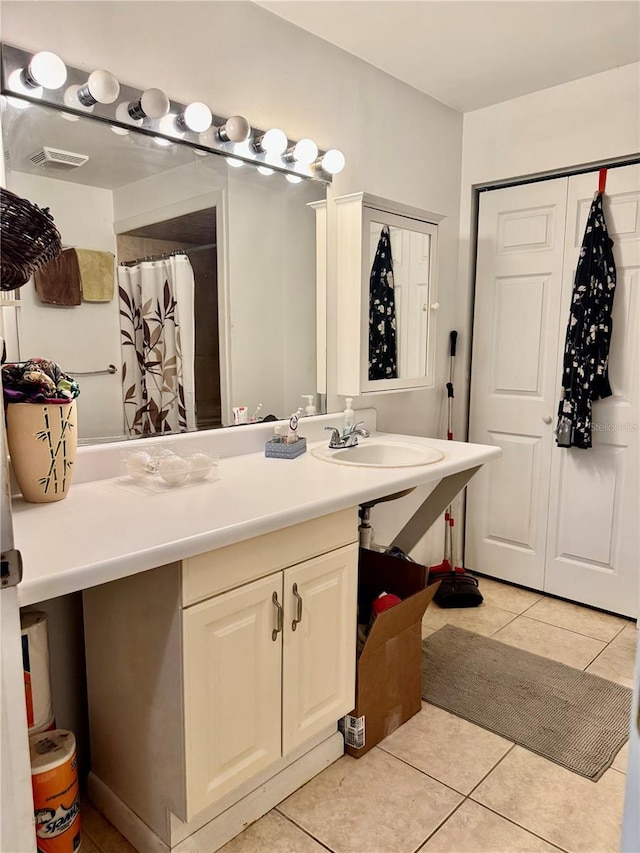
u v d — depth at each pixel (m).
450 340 3.06
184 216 1.87
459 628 2.62
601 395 2.63
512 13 2.05
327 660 1.64
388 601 1.89
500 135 2.84
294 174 2.17
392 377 2.50
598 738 1.89
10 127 1.48
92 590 1.53
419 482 1.80
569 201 2.70
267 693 1.48
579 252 2.69
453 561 3.21
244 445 2.08
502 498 3.07
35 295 1.56
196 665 1.30
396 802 1.63
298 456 2.04
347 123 2.36
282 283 2.18
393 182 2.61
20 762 0.92
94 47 1.61
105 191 1.67
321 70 2.24
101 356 1.71
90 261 1.66
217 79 1.91
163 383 1.87
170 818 1.39
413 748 1.85
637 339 2.56
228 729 1.39
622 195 2.54
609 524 2.72
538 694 2.13
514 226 2.88
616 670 2.28
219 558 1.32
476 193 3.02
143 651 1.38
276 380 2.20
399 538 2.41
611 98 2.50
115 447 1.71
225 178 1.97
